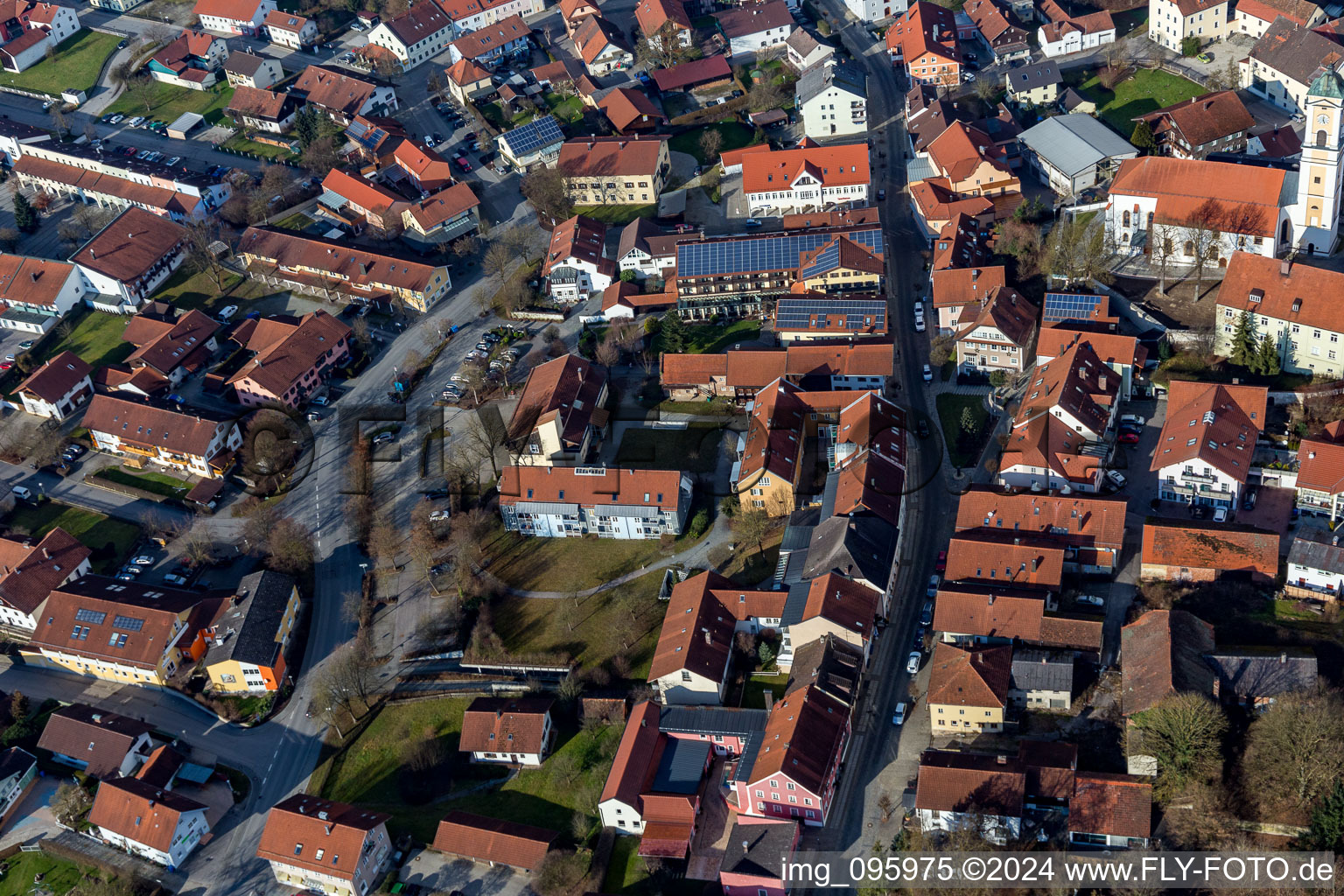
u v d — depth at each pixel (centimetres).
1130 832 15675
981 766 16525
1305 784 15212
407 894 17675
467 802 18788
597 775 18425
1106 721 17225
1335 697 16212
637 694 19375
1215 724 15988
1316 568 17725
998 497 19875
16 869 19362
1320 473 18925
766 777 16825
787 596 19500
